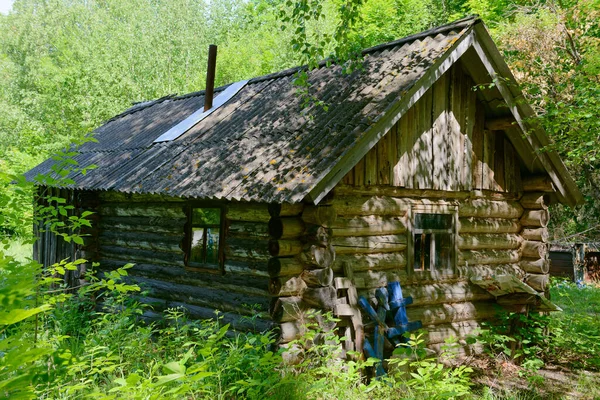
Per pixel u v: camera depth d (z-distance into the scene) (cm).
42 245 1259
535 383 761
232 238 767
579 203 1011
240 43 3494
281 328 664
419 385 643
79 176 1035
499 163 957
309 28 2553
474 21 779
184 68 3331
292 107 864
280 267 666
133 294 938
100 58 2917
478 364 850
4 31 3850
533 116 883
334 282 706
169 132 1030
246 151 778
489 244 939
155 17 3394
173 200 887
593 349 893
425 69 727
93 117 2720
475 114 912
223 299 776
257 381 460
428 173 835
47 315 812
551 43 1298
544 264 984
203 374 278
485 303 923
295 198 595
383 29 2575
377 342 716
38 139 2645
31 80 3491
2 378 222
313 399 532
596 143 882
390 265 791
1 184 366
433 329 840
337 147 652
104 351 562
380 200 777
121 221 995
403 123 805
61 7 4038
